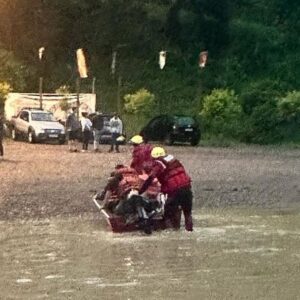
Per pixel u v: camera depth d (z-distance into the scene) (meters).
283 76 179.38
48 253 38.50
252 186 69.62
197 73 176.50
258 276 33.25
